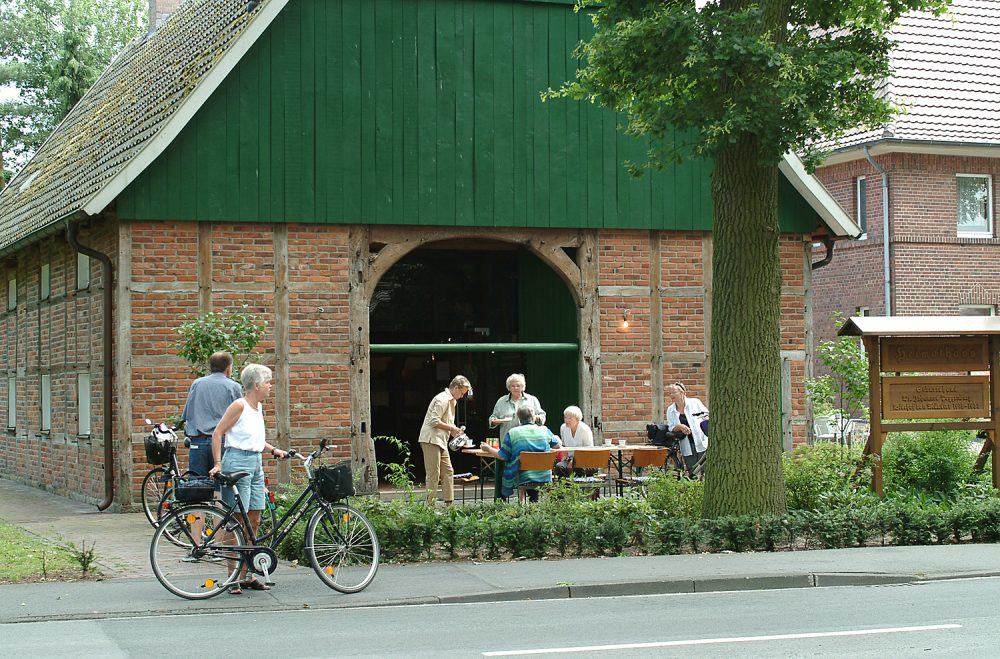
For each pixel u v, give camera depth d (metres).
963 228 28.83
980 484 15.84
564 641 8.45
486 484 20.25
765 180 13.42
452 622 9.33
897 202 27.98
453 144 18.30
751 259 13.38
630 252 19.03
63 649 8.34
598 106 18.91
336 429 17.53
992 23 30.80
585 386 18.72
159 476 16.50
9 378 24.27
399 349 17.88
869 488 15.54
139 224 16.94
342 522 10.70
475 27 18.50
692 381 19.16
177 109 16.80
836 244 29.81
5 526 15.27
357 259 17.81
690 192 19.25
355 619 9.52
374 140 17.95
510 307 23.53
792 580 11.20
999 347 16.05
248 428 10.62
